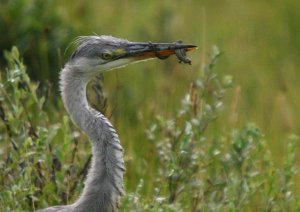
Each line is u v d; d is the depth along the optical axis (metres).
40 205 11.15
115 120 13.49
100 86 12.02
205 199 11.82
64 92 10.27
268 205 11.82
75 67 10.23
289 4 21.77
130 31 18.64
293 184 12.25
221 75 18.91
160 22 19.22
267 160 12.09
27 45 15.62
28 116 11.69
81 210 10.07
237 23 21.02
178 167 11.54
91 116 10.16
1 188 11.24
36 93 12.42
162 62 17.69
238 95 13.81
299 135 15.75
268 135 14.58
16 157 11.12
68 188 11.31
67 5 17.53
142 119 13.92
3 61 15.77
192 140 11.89
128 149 13.46
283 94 16.02
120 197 10.20
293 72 19.20
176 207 11.12
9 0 15.92
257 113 16.16
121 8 19.41
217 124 14.49
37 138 11.39
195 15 21.19
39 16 15.98
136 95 16.08
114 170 10.08
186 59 10.34
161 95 15.05
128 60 10.28
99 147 10.09
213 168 12.02
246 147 11.73
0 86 11.31
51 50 15.59
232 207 11.06
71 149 11.88
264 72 19.05
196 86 13.22
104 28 18.09
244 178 11.63
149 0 19.80
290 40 20.81
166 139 12.16
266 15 21.53
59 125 12.09
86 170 11.52
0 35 15.79
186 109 12.28
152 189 12.25
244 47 20.14
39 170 11.48
